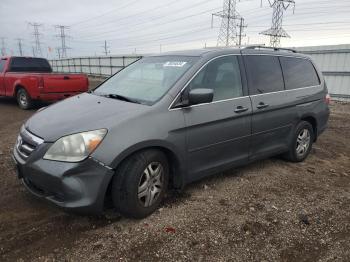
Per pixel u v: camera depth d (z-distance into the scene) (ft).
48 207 11.73
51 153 9.90
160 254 9.47
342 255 9.90
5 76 35.86
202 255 9.53
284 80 16.38
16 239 9.86
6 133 22.70
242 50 14.83
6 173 14.61
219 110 12.85
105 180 9.94
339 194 14.12
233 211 12.04
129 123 10.45
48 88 32.68
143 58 15.87
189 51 14.44
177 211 11.83
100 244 9.79
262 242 10.31
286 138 16.74
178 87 11.91
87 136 9.87
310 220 11.76
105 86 14.71
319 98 18.42
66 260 9.07
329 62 51.08
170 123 11.31
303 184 14.99
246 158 14.62
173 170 12.14
